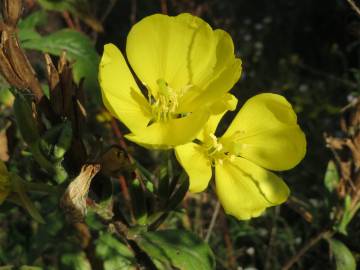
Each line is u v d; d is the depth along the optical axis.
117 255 0.12
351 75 0.39
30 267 0.12
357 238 0.15
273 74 0.39
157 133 0.09
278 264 0.21
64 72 0.09
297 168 0.29
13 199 0.10
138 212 0.10
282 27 0.44
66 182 0.09
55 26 0.20
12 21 0.09
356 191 0.14
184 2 0.24
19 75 0.09
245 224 0.17
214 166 0.10
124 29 0.41
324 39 0.43
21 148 0.13
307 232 0.19
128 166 0.09
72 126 0.09
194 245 0.10
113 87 0.09
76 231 0.13
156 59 0.10
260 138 0.11
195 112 0.10
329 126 0.34
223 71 0.10
